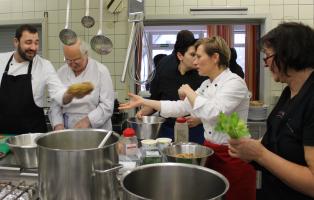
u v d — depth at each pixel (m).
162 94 2.54
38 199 1.09
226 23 3.62
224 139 1.64
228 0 3.47
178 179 1.00
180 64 2.48
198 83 2.45
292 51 0.97
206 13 3.46
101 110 2.12
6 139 1.67
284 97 1.18
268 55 1.04
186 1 3.51
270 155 0.99
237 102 1.62
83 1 3.61
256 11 3.45
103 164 0.98
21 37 2.07
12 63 2.18
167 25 3.67
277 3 3.43
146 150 1.50
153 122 1.84
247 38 3.62
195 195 0.99
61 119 2.17
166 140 1.65
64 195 0.96
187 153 1.47
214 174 0.95
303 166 0.98
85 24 1.99
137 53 1.76
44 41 3.72
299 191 1.01
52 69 2.17
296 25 1.01
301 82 1.04
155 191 1.00
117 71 3.63
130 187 0.93
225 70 1.73
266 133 1.20
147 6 3.54
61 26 3.70
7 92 2.14
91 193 0.97
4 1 3.79
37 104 2.16
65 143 1.21
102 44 1.81
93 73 2.17
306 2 3.40
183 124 1.76
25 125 2.14
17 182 1.23
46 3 3.71
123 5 3.51
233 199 1.63
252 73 3.65
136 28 1.72
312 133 0.95
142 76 1.79
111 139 1.13
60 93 1.95
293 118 1.03
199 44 1.79
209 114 1.59
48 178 0.97
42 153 0.98
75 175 0.95
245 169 1.63
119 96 3.63
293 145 1.03
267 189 1.17
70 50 2.03
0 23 3.80
